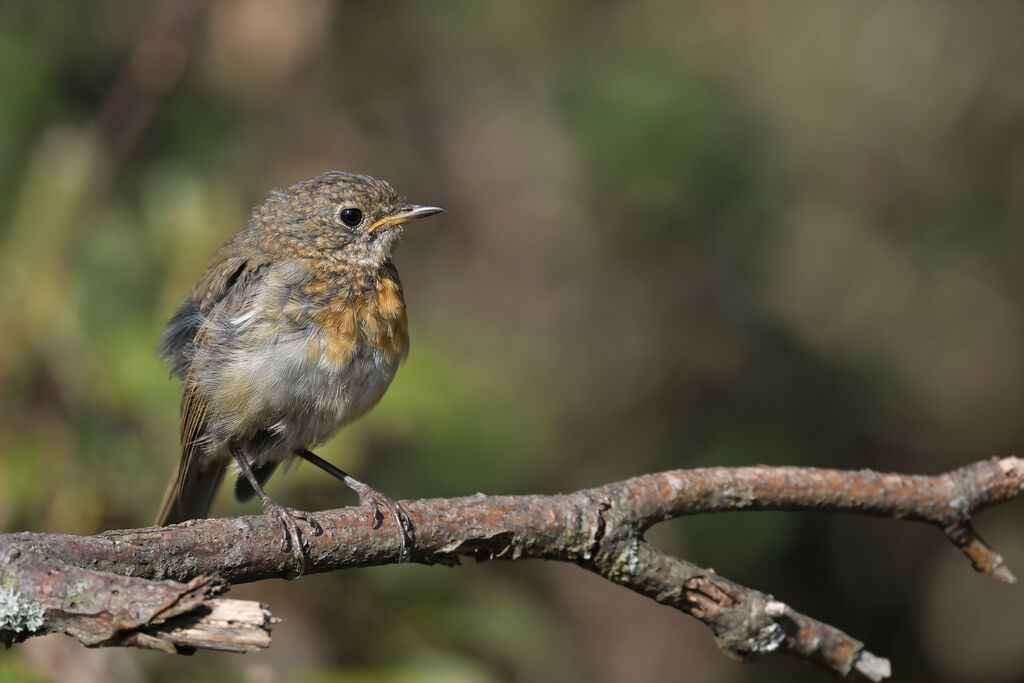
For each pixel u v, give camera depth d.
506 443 10.70
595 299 13.76
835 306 13.02
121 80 10.29
